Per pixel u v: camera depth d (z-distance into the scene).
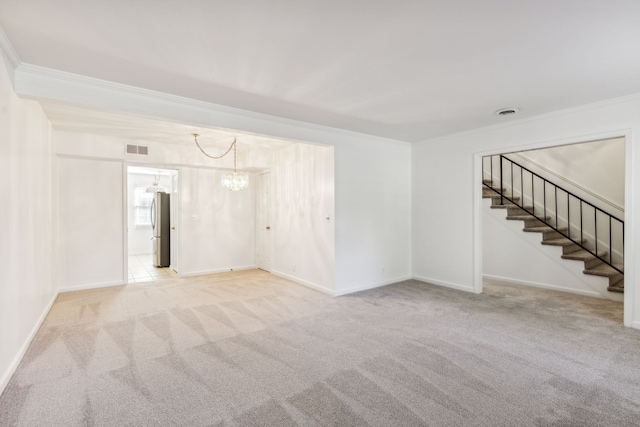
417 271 5.50
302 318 3.61
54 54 2.33
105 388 2.21
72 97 2.70
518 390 2.18
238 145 5.50
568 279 4.67
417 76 2.72
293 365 2.53
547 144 3.83
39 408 1.99
